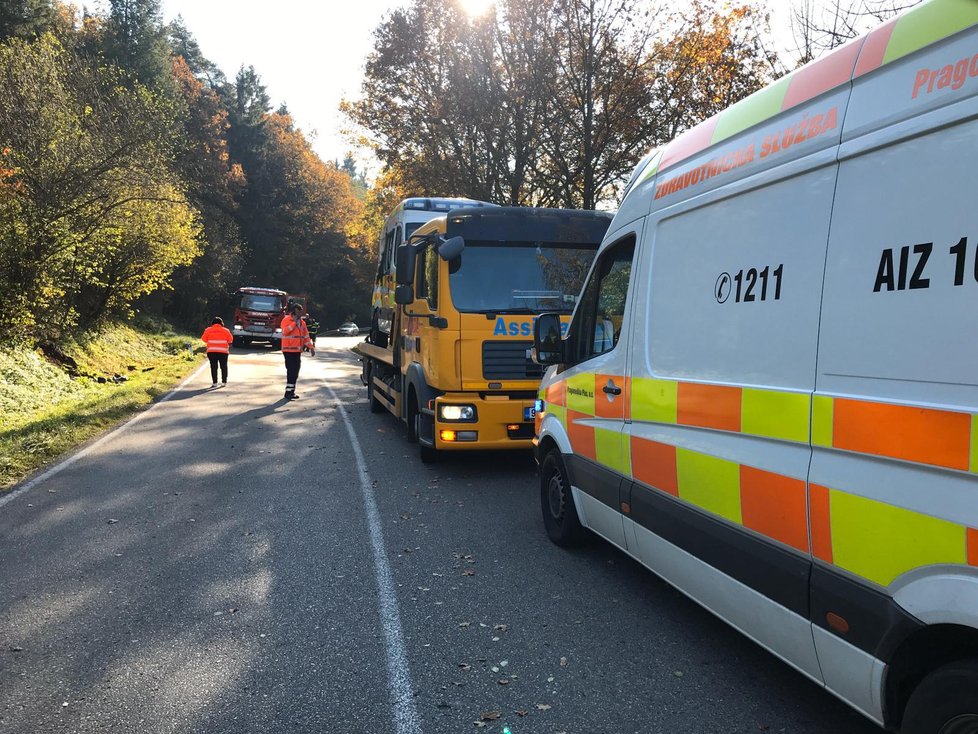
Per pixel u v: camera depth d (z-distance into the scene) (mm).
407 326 8961
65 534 5543
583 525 4973
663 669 3516
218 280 42375
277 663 3549
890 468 2295
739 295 3133
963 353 2070
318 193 59750
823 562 2584
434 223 8172
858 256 2473
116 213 18766
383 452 8961
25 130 16078
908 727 2238
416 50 20906
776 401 2832
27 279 15578
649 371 3885
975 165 2092
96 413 11016
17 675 3398
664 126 17672
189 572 4777
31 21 29125
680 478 3545
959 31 2207
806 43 7879
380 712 3121
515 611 4207
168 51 44531
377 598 4379
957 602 2045
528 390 7520
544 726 3021
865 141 2486
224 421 11219
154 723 3008
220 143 47219
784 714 3113
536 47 17859
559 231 7699
